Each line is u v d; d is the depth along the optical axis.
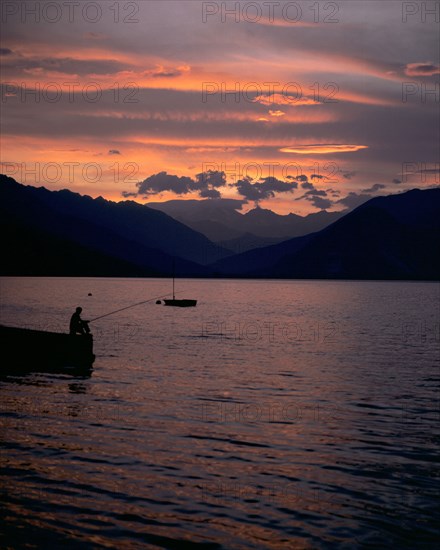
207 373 25.36
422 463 13.05
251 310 79.94
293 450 13.94
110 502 10.62
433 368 27.88
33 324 49.72
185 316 65.44
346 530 9.68
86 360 26.88
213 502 10.73
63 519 9.87
